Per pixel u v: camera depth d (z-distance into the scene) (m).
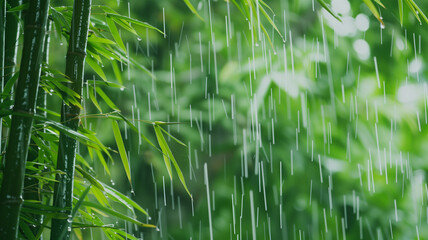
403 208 4.70
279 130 4.63
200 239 4.89
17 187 1.33
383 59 4.78
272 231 4.75
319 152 4.62
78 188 1.95
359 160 4.63
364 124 4.65
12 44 1.71
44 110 1.80
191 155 5.11
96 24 2.02
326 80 4.62
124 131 4.85
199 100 4.96
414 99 4.74
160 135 1.73
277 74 4.32
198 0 4.90
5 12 1.59
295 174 4.66
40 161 1.88
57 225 1.52
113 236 1.92
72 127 1.53
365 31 4.87
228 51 4.66
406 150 4.70
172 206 5.36
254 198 4.84
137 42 4.84
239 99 4.80
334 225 4.65
